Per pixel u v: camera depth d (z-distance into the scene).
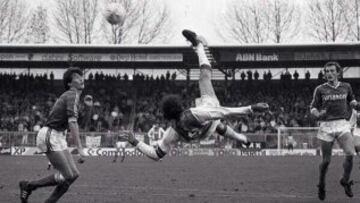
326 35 52.09
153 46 37.44
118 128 35.69
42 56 37.75
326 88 10.26
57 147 8.18
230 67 41.84
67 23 52.34
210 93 7.66
